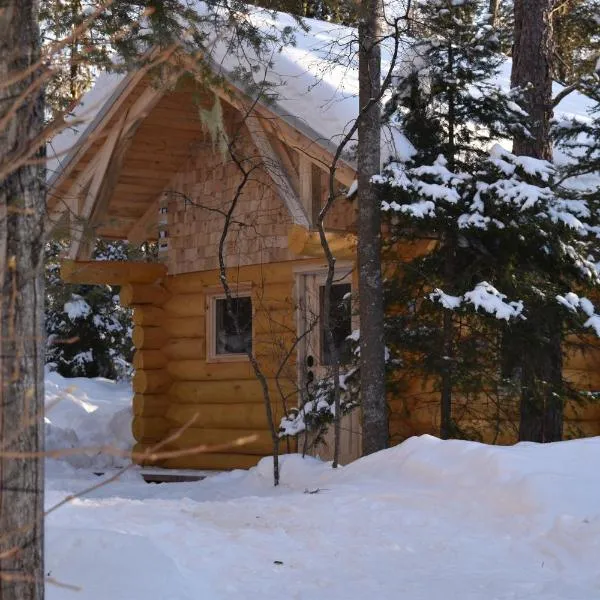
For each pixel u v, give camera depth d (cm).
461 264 1104
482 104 1110
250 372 1420
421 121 1131
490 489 773
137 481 1349
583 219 1094
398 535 717
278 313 1380
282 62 1188
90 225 1276
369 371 1048
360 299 1058
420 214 1012
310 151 1139
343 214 1203
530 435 1105
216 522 782
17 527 394
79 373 2877
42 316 408
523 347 1052
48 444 1584
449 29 1116
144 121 1390
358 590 598
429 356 1080
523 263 1072
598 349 1190
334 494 839
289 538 718
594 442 852
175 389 1520
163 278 1543
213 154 1466
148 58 1006
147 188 1546
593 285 1062
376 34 1046
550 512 714
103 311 2828
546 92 1205
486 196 1043
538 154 1191
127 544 602
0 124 335
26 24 407
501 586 596
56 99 943
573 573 623
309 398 1126
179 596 553
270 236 1386
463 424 1177
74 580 566
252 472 1097
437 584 607
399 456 906
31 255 404
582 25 2042
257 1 1078
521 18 1215
